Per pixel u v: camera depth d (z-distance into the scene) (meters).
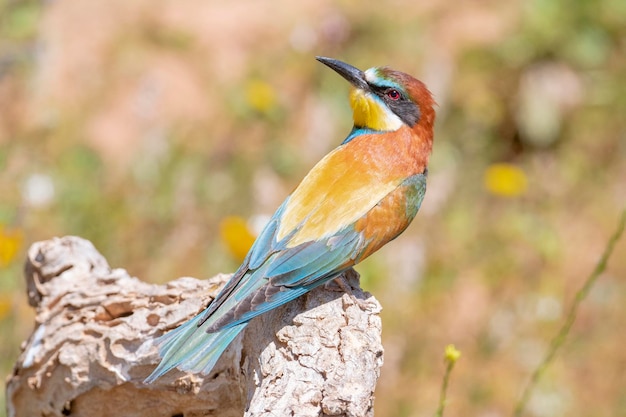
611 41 16.56
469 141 15.52
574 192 15.32
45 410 7.61
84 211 13.32
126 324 7.26
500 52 16.23
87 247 7.96
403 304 13.28
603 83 16.19
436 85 15.83
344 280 7.52
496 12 16.84
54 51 15.08
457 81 16.03
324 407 6.26
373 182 7.96
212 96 15.20
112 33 15.55
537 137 15.80
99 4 15.83
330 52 16.02
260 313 6.91
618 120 16.03
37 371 7.52
